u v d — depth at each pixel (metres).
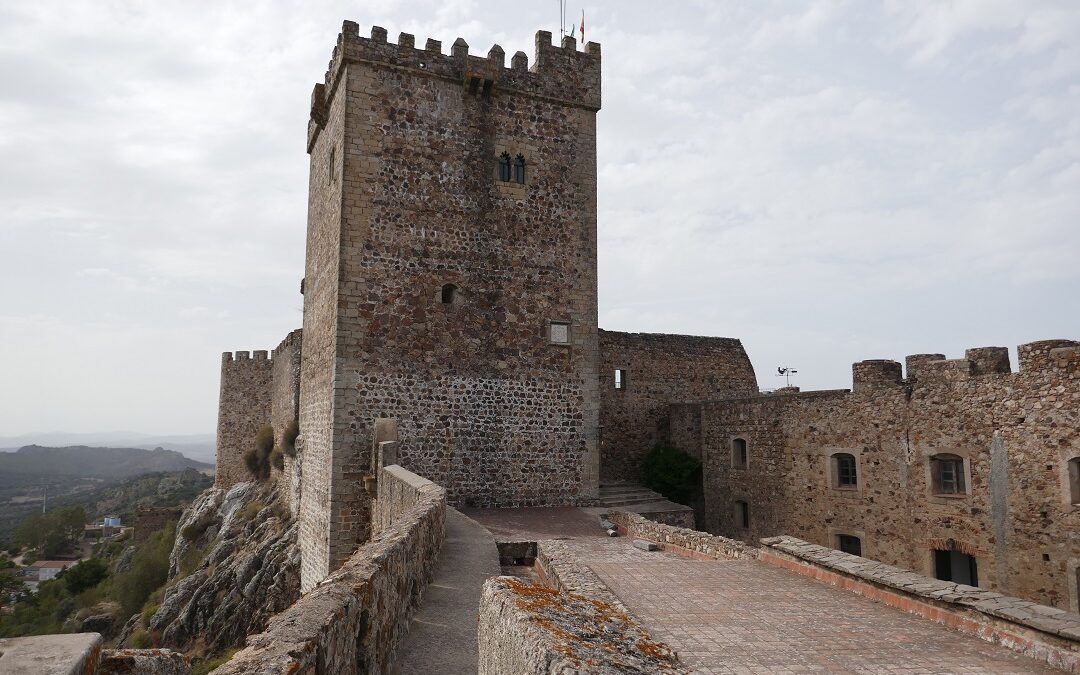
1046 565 16.77
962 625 6.56
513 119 23.27
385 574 6.60
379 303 20.98
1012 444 17.72
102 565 54.91
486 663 4.97
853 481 22.56
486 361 22.03
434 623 8.29
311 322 25.06
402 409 20.91
